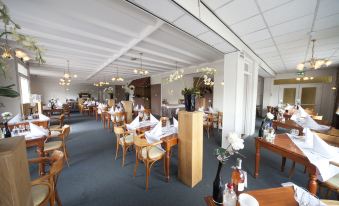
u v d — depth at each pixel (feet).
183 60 18.76
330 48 12.50
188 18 6.64
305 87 24.04
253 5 6.73
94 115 30.68
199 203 6.22
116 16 8.41
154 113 32.68
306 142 6.71
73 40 11.73
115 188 7.19
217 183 3.55
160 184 7.50
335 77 21.21
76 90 45.01
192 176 7.17
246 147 12.51
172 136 8.07
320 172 5.09
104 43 12.71
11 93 2.22
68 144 13.30
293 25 8.50
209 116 15.79
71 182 7.66
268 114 7.94
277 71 25.13
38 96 20.18
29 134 7.90
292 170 8.04
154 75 32.19
